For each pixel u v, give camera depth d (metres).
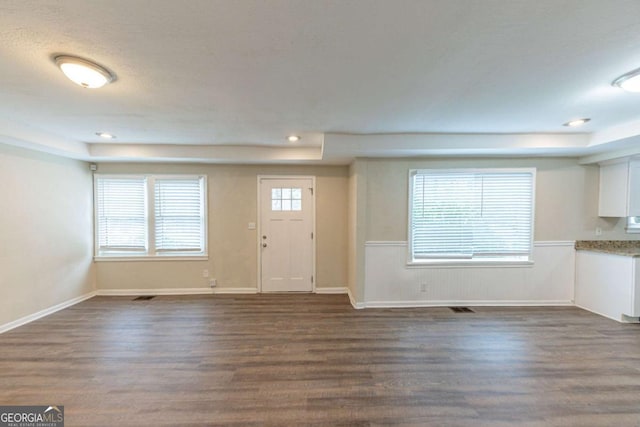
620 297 3.70
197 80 2.06
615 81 2.06
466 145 3.57
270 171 4.94
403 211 4.29
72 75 1.84
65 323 3.62
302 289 5.01
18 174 3.56
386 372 2.54
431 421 1.96
